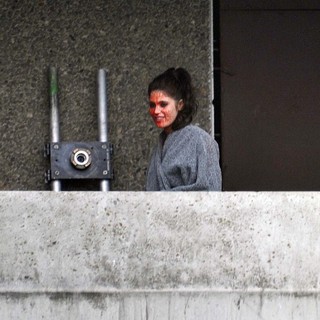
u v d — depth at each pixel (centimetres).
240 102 2233
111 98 2145
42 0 2148
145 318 1722
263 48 2241
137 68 2150
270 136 2236
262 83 2239
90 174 2111
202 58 2159
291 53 2236
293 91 2242
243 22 2239
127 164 2138
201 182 1781
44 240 1727
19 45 2144
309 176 2241
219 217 1741
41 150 2131
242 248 1739
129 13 2158
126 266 1730
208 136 1809
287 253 1741
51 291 1720
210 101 2158
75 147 2112
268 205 1745
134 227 1734
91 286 1723
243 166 2231
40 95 2139
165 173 1805
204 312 1727
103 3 2155
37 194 1733
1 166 2128
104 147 2119
